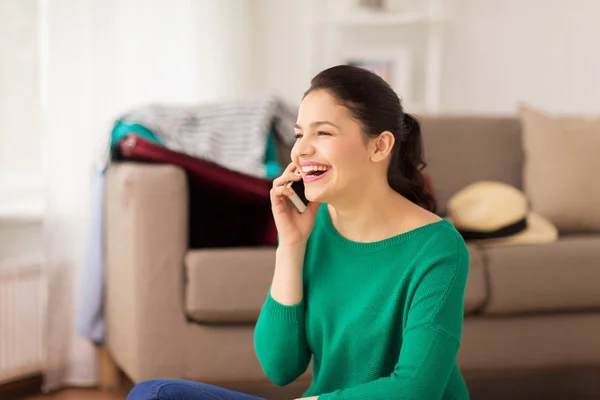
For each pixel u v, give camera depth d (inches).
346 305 51.1
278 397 98.3
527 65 162.4
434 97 163.3
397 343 50.3
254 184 93.7
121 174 90.8
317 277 52.7
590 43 159.0
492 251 93.7
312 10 162.7
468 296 90.8
